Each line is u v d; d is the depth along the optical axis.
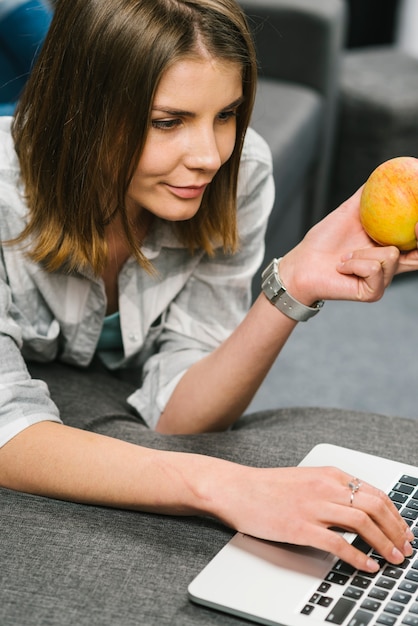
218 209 1.33
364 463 1.14
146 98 1.10
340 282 1.17
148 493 1.06
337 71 2.73
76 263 1.31
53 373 1.48
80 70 1.16
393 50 3.41
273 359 1.30
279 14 2.61
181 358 1.44
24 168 1.28
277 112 2.42
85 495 1.09
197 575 0.98
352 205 1.20
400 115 2.88
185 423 1.37
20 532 1.04
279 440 1.22
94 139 1.18
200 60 1.09
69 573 0.98
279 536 0.99
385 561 0.98
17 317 1.37
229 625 0.92
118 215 1.34
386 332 2.74
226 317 1.49
